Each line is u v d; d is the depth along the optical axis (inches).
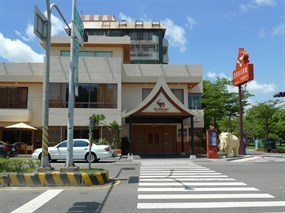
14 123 1182.3
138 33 2903.5
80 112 1155.9
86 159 877.2
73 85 546.3
